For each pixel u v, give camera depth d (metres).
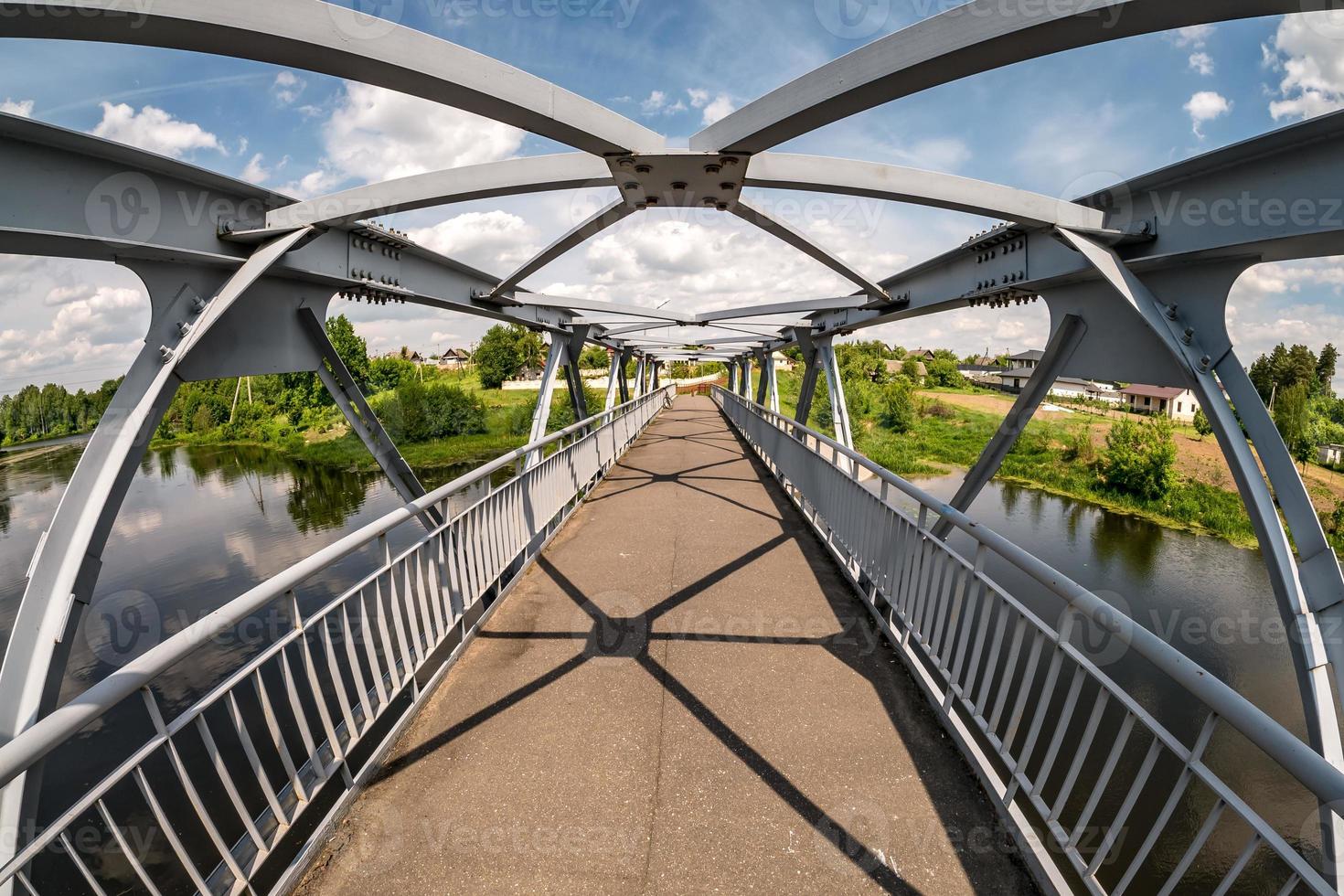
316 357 3.98
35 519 16.64
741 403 15.17
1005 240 4.12
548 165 3.34
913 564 3.38
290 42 2.05
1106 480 16.88
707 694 3.11
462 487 3.63
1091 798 1.78
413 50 2.26
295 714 2.12
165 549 14.26
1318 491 11.12
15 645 2.12
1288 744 1.14
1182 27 1.95
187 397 36.12
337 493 20.28
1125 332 3.30
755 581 4.80
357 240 4.05
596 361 56.59
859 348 51.97
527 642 3.74
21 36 1.88
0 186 2.14
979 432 25.67
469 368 57.69
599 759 2.60
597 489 8.95
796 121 2.57
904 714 2.92
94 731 5.97
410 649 3.01
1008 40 2.02
